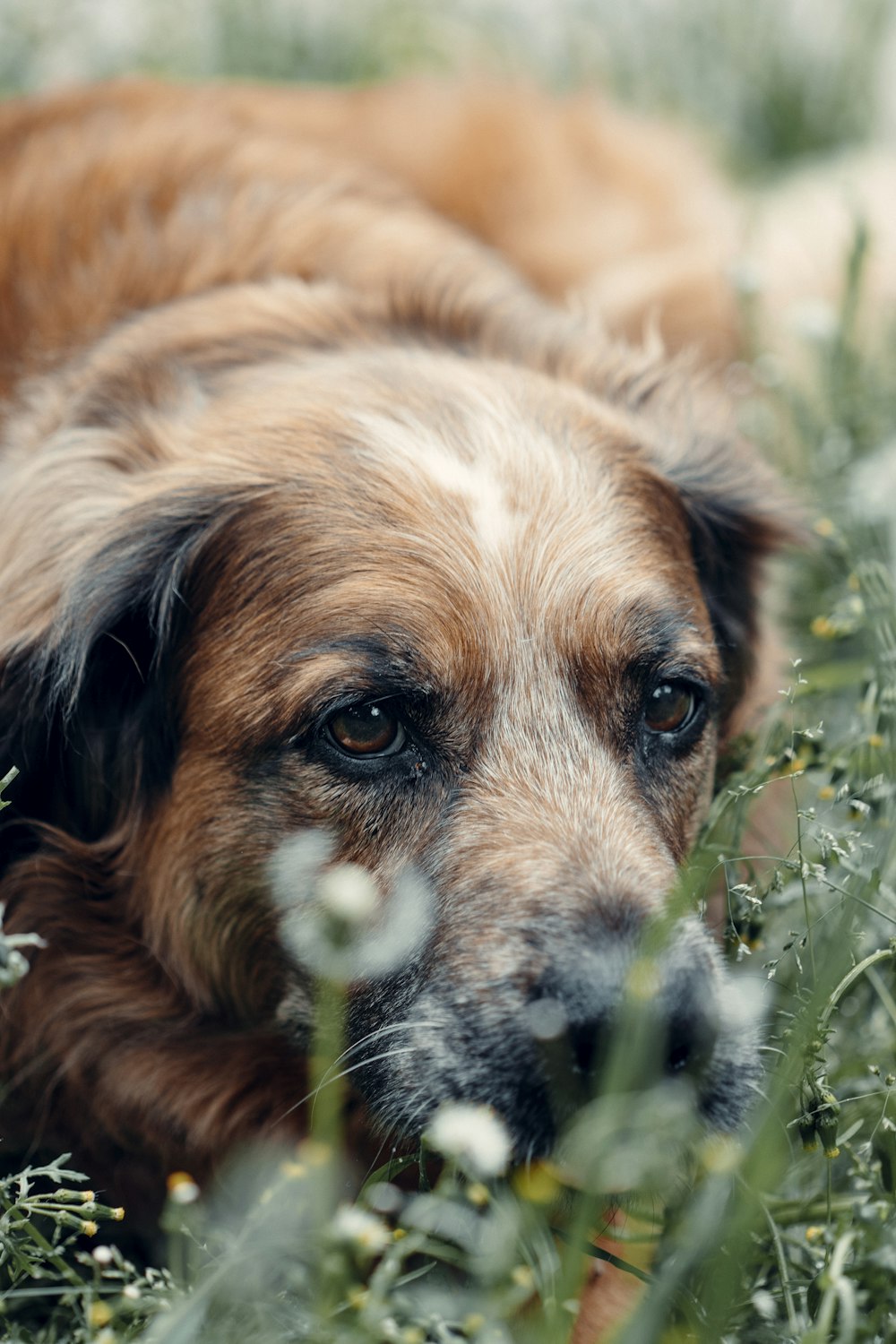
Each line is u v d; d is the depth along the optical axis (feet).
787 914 9.77
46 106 15.78
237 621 9.45
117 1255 7.77
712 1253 7.54
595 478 9.98
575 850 8.57
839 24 26.02
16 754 9.97
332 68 23.97
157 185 13.89
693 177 20.76
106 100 16.05
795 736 9.96
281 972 9.61
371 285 12.89
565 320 13.09
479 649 9.06
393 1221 9.73
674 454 11.14
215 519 9.66
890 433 14.70
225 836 9.45
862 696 10.96
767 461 13.52
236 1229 9.87
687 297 17.33
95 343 12.00
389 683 8.95
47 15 21.85
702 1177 8.09
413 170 18.28
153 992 10.20
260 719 9.20
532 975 8.14
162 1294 7.62
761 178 24.57
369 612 9.05
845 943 8.23
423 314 12.11
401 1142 8.84
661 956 7.92
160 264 12.87
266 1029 9.96
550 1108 8.02
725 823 10.14
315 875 9.04
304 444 9.84
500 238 18.31
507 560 9.25
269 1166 10.17
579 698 9.23
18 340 12.63
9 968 7.20
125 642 9.86
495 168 18.70
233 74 23.36
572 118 20.39
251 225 13.34
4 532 10.63
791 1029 8.28
